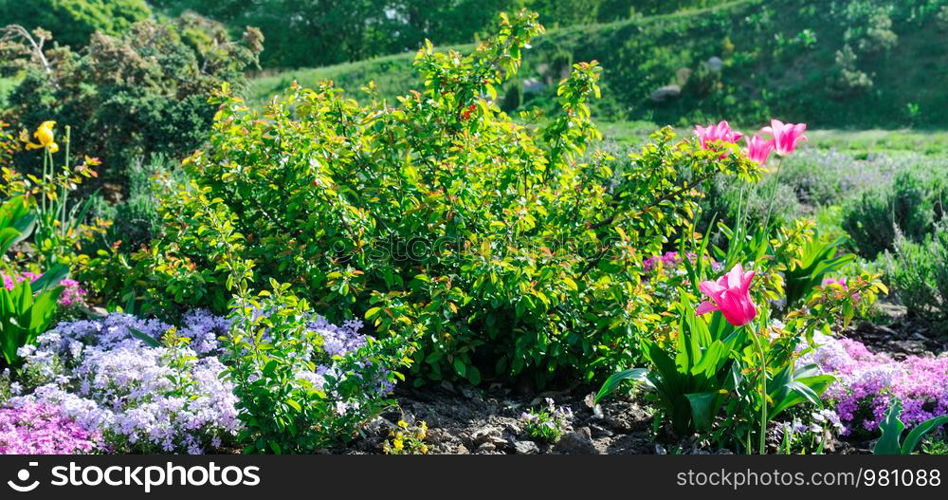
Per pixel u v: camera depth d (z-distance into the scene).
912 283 5.79
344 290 3.88
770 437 3.55
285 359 3.12
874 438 3.65
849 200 8.39
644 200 4.38
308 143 4.13
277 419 3.04
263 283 4.29
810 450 3.48
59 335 3.83
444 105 4.38
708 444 3.53
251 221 4.55
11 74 11.72
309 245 4.12
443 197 4.06
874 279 3.49
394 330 3.75
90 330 3.97
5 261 5.04
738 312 2.72
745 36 29.09
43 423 3.09
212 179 4.49
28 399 3.28
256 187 4.39
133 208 6.76
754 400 3.37
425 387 4.14
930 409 3.77
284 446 3.14
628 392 4.09
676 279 4.32
